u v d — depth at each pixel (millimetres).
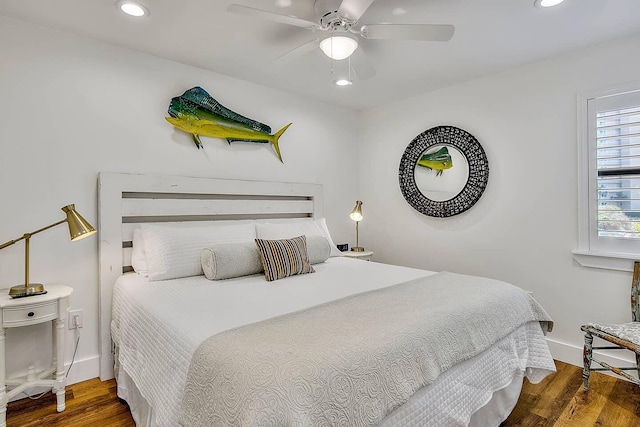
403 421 1182
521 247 2729
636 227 2219
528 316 1894
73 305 2186
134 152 2406
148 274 2164
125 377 1896
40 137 2074
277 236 2770
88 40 2230
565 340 2508
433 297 1737
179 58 2527
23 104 2021
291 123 3314
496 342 1672
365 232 3918
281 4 1807
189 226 2611
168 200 2521
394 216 3635
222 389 1017
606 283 2328
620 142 2273
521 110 2701
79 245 2209
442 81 3016
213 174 2787
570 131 2463
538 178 2627
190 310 1573
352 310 1539
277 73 2812
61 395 1889
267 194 3082
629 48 2213
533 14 1938
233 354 1097
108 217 2262
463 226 3086
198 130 2660
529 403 1995
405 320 1407
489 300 1746
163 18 1986
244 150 2979
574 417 1862
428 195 3301
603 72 2312
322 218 3527
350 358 1093
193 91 2619
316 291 1930
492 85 2867
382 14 1918
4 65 1968
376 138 3787
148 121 2465
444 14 1926
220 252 2217
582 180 2416
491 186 2893
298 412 914
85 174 2225
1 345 1712
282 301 1726
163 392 1315
